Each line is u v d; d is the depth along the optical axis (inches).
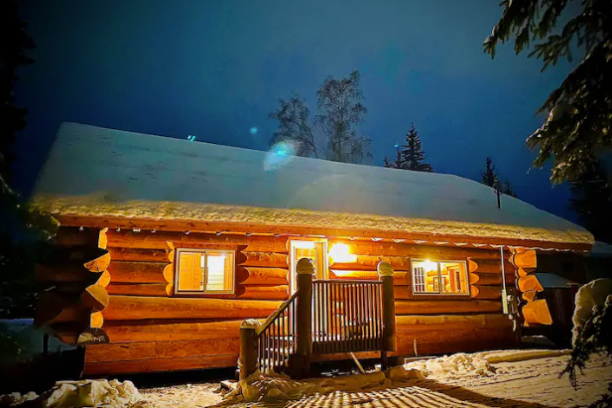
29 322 590.6
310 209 417.1
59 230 347.3
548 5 312.0
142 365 348.8
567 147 303.7
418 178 608.7
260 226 382.3
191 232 380.8
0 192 449.4
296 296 328.2
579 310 187.0
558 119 296.7
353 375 323.9
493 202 571.8
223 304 378.9
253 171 487.8
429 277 506.9
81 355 346.6
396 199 500.7
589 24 303.7
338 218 414.9
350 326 342.6
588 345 163.3
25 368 396.5
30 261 594.2
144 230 367.9
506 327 489.7
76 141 447.5
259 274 397.4
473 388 292.0
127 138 493.0
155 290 363.3
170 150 491.2
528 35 317.7
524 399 251.9
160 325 357.4
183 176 429.1
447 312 466.6
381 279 363.9
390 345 353.1
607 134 293.9
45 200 336.2
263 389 286.0
